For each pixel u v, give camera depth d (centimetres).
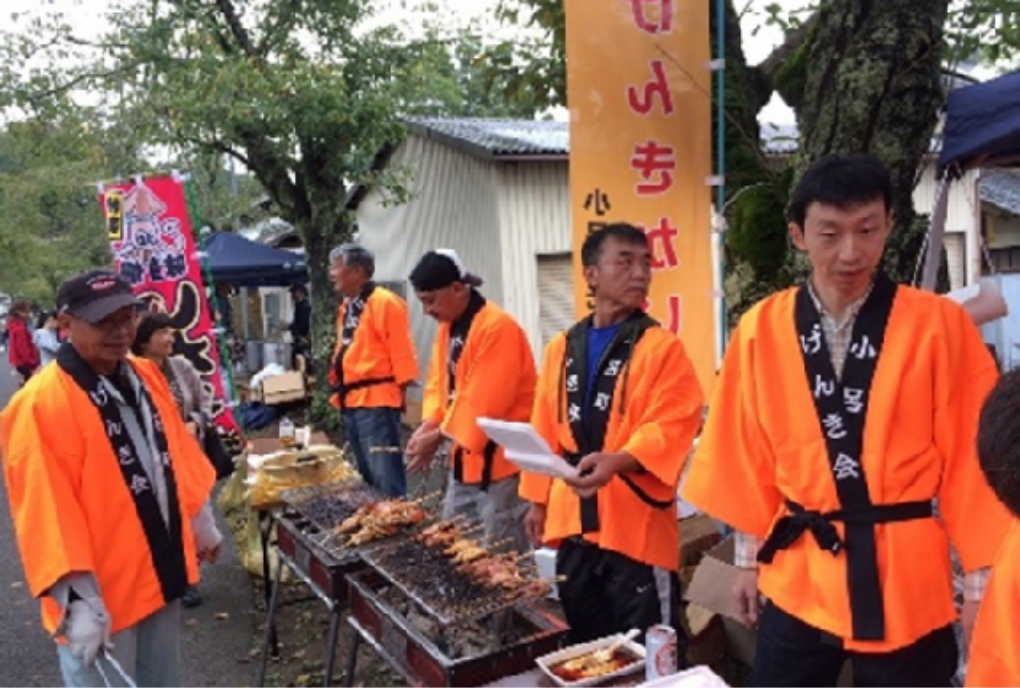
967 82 494
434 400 413
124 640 264
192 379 513
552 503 299
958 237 1107
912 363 192
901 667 194
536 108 571
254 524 536
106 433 262
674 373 273
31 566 242
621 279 283
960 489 191
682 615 362
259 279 1421
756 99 480
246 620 493
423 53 1037
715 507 221
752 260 450
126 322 266
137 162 1177
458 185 1003
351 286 615
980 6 415
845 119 342
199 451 315
